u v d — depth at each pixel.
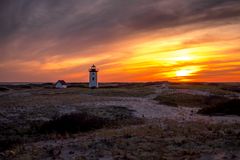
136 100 50.62
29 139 22.55
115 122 28.56
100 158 14.08
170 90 73.31
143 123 27.64
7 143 21.58
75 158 14.34
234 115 30.89
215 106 34.84
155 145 15.92
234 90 83.38
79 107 38.22
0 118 30.34
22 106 39.81
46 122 26.64
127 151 14.93
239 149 14.03
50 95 66.81
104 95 63.81
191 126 21.92
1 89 106.50
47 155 15.44
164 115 33.34
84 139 19.41
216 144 15.29
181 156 13.45
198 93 63.31
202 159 12.79
